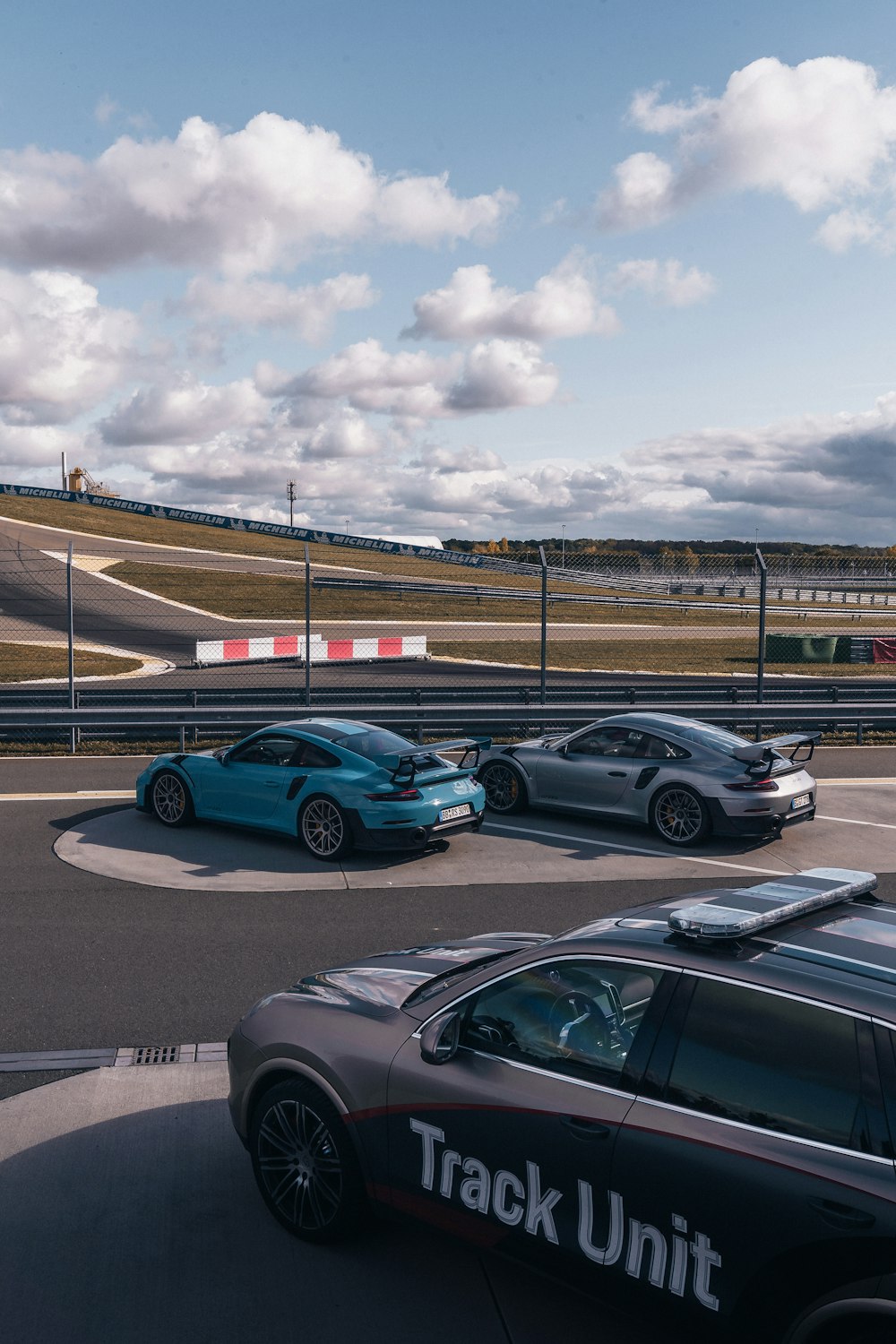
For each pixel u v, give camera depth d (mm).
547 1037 3303
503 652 34656
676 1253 2832
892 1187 2457
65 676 27531
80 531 73438
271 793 9977
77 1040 5578
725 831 10039
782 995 2846
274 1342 3254
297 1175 3818
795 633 41969
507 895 8570
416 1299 3473
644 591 57094
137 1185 4168
